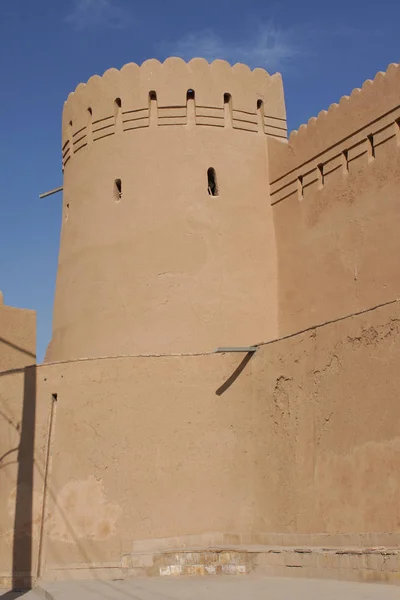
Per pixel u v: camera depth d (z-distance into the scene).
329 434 12.73
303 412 13.45
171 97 17.30
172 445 14.90
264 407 14.49
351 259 15.05
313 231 16.11
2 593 14.16
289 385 13.88
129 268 16.62
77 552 14.58
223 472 14.80
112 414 15.06
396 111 14.41
